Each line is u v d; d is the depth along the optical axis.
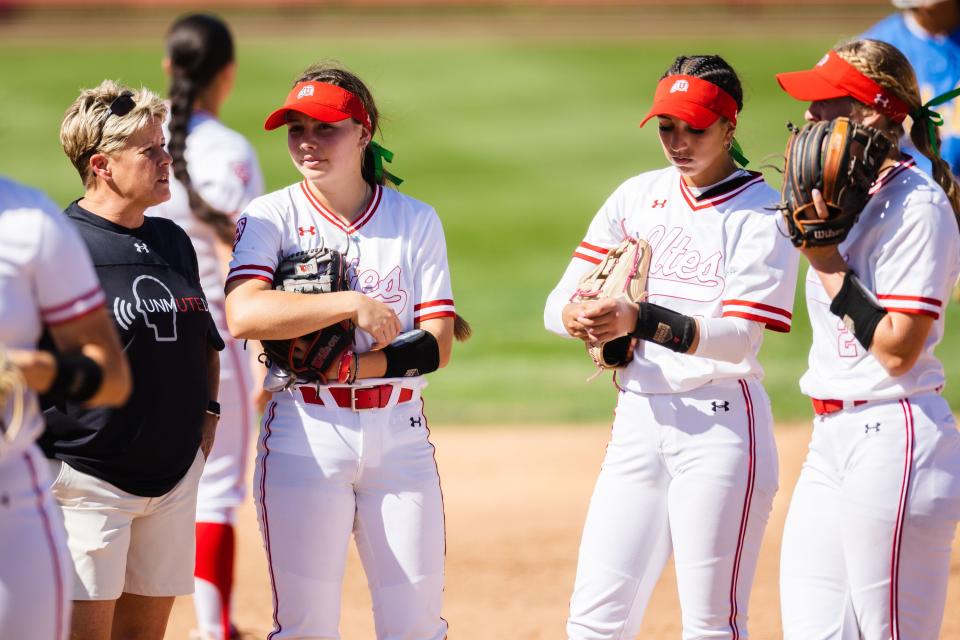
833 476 13.18
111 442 13.16
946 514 12.68
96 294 10.71
